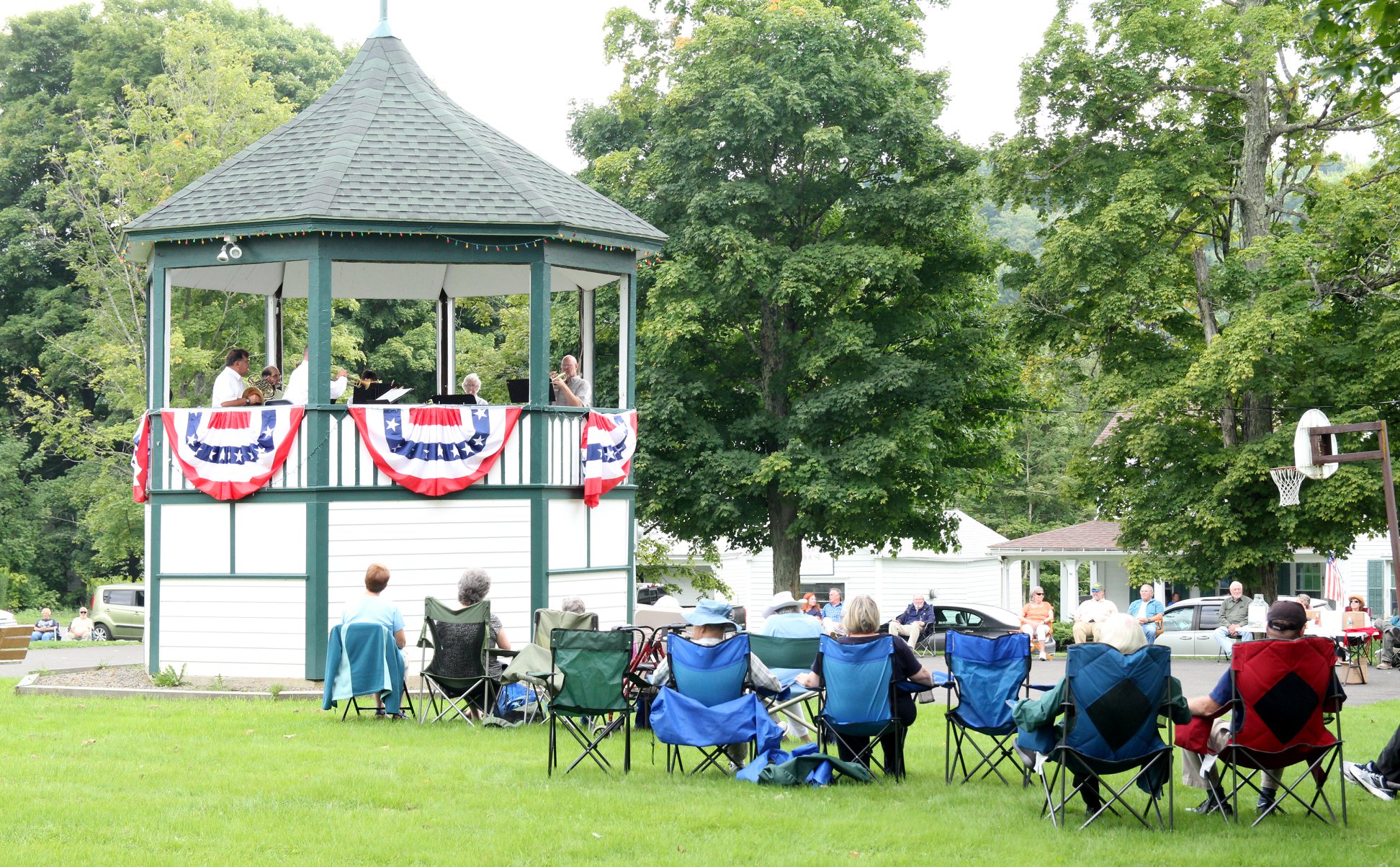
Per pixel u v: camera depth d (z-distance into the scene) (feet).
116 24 155.63
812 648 35.91
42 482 164.55
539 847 23.91
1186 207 90.12
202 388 125.08
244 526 51.06
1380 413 82.48
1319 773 27.78
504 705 39.91
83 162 130.82
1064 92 92.48
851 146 89.97
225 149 124.26
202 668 51.34
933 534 100.01
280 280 62.90
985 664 30.89
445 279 65.10
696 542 100.42
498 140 57.98
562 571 53.01
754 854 23.59
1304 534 83.92
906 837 25.08
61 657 63.98
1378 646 100.68
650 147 99.19
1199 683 65.36
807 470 87.25
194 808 26.78
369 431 50.34
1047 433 180.04
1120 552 130.31
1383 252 88.12
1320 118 90.07
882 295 98.78
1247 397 88.28
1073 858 23.86
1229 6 93.35
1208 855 23.98
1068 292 89.81
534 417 52.13
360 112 55.67
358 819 25.93
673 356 94.02
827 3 97.55
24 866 22.06
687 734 30.71
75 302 158.40
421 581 50.78
